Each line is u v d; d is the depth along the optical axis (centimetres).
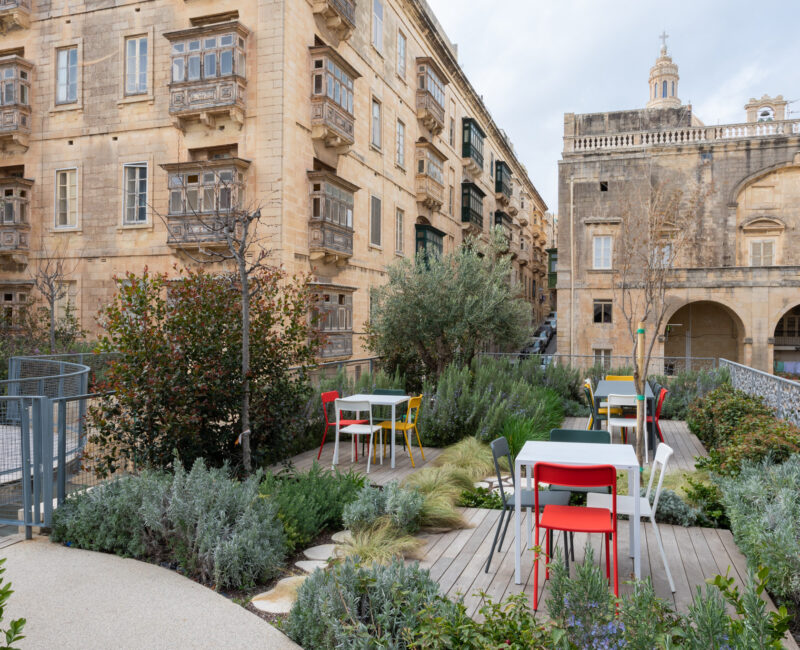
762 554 449
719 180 2856
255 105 1759
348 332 2109
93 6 1972
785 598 447
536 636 315
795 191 2812
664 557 472
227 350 771
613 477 443
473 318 1397
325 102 1888
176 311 747
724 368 1614
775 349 3288
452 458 911
